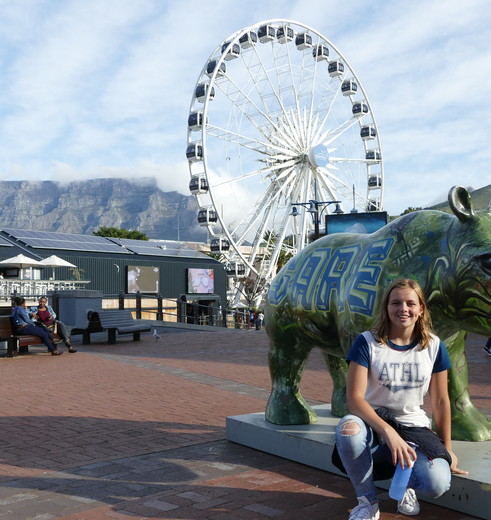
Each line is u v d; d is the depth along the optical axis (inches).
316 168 1381.6
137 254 1395.2
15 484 144.6
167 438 190.2
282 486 140.2
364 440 106.6
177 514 123.0
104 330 539.2
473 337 638.5
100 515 123.1
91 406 246.7
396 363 110.6
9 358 424.5
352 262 156.9
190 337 613.9
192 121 1240.2
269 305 181.3
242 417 185.6
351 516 108.7
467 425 149.9
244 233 1347.2
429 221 142.3
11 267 1020.5
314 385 306.3
